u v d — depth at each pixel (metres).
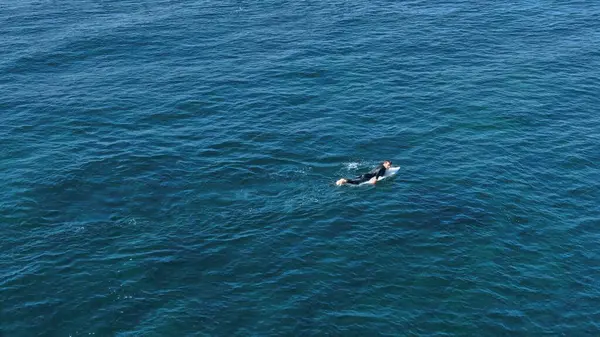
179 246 47.00
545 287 44.41
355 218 50.44
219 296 42.56
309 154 59.09
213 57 79.81
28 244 46.94
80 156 58.09
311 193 53.56
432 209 51.69
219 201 52.25
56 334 39.53
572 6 97.44
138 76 74.69
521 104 68.38
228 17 93.31
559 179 56.19
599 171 57.44
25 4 98.62
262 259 45.91
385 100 69.00
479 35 86.56
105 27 89.00
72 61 78.81
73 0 100.38
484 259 46.62
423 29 88.50
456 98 69.38
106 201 52.00
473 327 40.97
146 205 51.59
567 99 69.69
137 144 60.25
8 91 70.88
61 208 51.03
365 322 40.91
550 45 83.62
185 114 66.00
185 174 55.59
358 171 56.72
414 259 46.38
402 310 42.00
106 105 67.69
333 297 42.78
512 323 41.41
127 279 43.75
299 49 82.00
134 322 40.44
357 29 88.69
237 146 60.09
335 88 71.75
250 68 76.56
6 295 42.12
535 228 50.00
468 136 62.50
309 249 47.03
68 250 46.34
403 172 56.62
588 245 48.47
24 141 60.66
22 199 51.81
